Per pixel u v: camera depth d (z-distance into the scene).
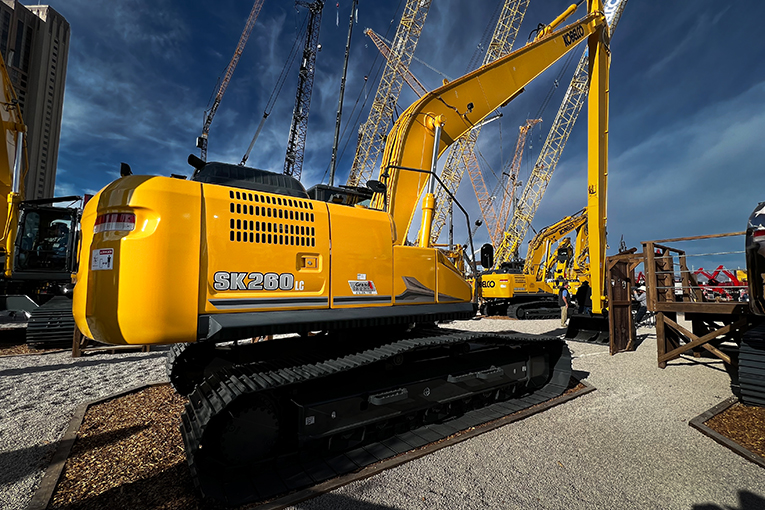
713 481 2.82
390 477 2.83
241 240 2.81
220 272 2.70
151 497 2.50
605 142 8.59
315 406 2.98
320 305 3.12
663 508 2.48
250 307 2.78
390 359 3.51
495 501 2.53
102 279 2.45
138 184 2.54
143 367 6.26
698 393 5.00
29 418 3.91
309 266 3.11
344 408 3.15
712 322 7.26
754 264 4.40
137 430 3.60
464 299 4.25
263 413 2.84
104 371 5.98
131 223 2.51
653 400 4.71
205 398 2.78
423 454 3.18
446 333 4.07
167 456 3.08
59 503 2.43
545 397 4.68
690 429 3.80
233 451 2.67
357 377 3.37
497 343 4.48
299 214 3.13
